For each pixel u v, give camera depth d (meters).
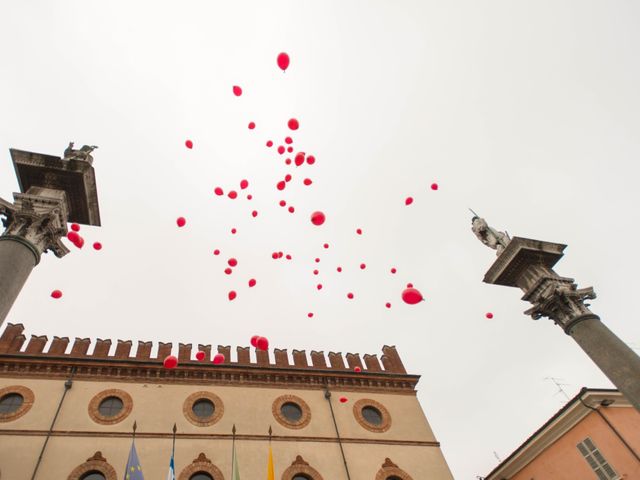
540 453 23.75
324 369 22.47
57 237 10.77
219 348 22.70
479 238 16.11
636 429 20.02
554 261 14.37
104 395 18.36
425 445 20.58
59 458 15.88
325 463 18.59
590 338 12.19
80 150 12.29
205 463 17.19
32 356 18.45
